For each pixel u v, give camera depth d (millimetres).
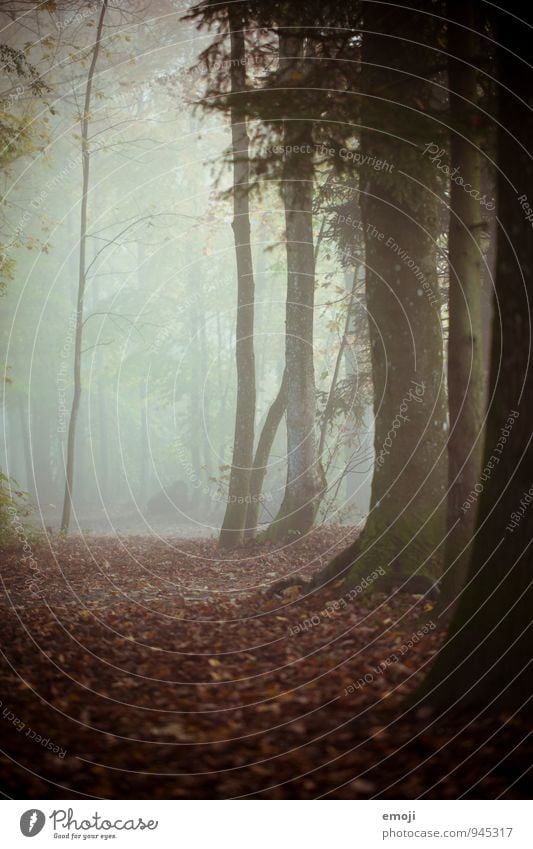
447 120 8367
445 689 5559
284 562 15086
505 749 4609
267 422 19609
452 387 8195
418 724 5359
